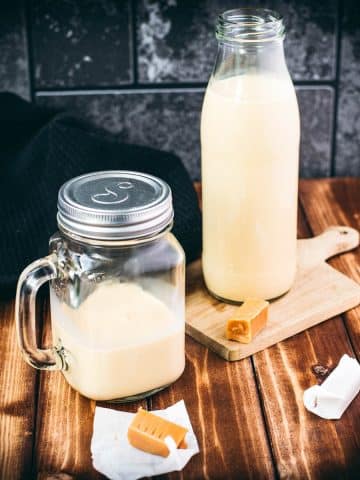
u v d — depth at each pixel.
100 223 0.46
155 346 0.49
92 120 0.77
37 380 0.53
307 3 0.73
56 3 0.72
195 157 0.79
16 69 0.75
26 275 0.49
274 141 0.53
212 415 0.50
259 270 0.57
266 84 0.53
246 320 0.53
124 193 0.48
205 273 0.59
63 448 0.47
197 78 0.76
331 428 0.48
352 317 0.58
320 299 0.58
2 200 0.65
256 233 0.56
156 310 0.49
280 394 0.51
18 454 0.47
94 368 0.49
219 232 0.56
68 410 0.50
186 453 0.47
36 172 0.67
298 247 0.64
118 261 0.48
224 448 0.47
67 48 0.74
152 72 0.75
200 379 0.53
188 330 0.56
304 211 0.72
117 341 0.48
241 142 0.53
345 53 0.75
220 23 0.52
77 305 0.48
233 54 0.53
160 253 0.49
